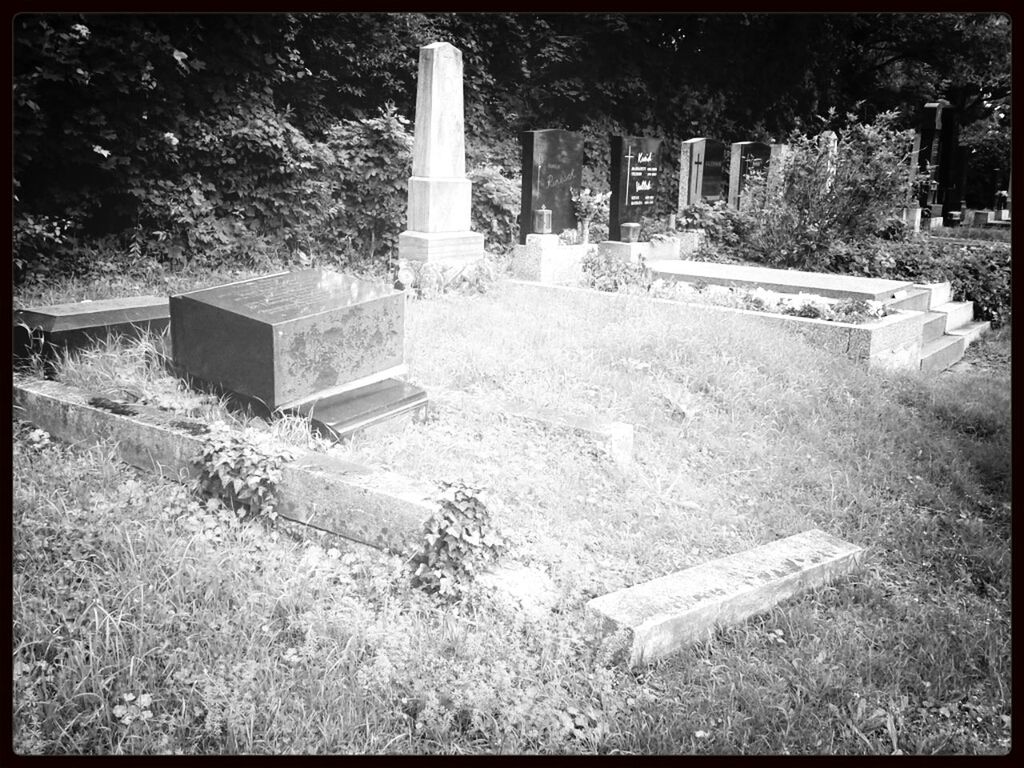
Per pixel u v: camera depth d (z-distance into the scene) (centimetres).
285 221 1245
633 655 395
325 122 1386
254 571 433
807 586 487
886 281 1195
